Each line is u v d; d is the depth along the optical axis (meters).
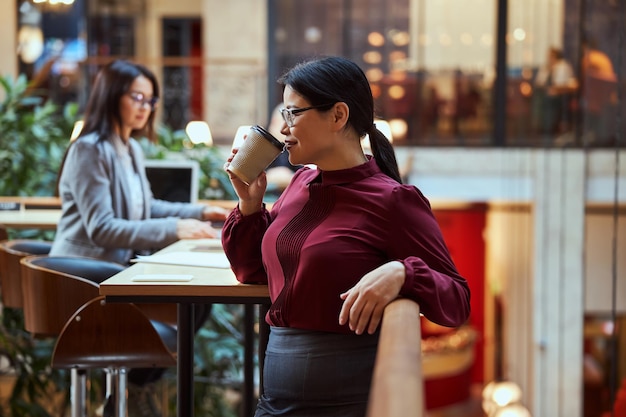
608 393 10.02
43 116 6.65
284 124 2.25
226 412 5.96
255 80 13.23
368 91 2.22
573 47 8.76
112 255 3.53
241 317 5.76
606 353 9.96
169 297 2.33
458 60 13.45
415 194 2.15
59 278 3.05
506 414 11.80
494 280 15.00
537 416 10.62
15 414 5.10
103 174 3.47
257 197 2.37
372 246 2.12
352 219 2.14
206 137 6.92
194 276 2.47
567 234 8.88
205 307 3.71
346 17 13.72
